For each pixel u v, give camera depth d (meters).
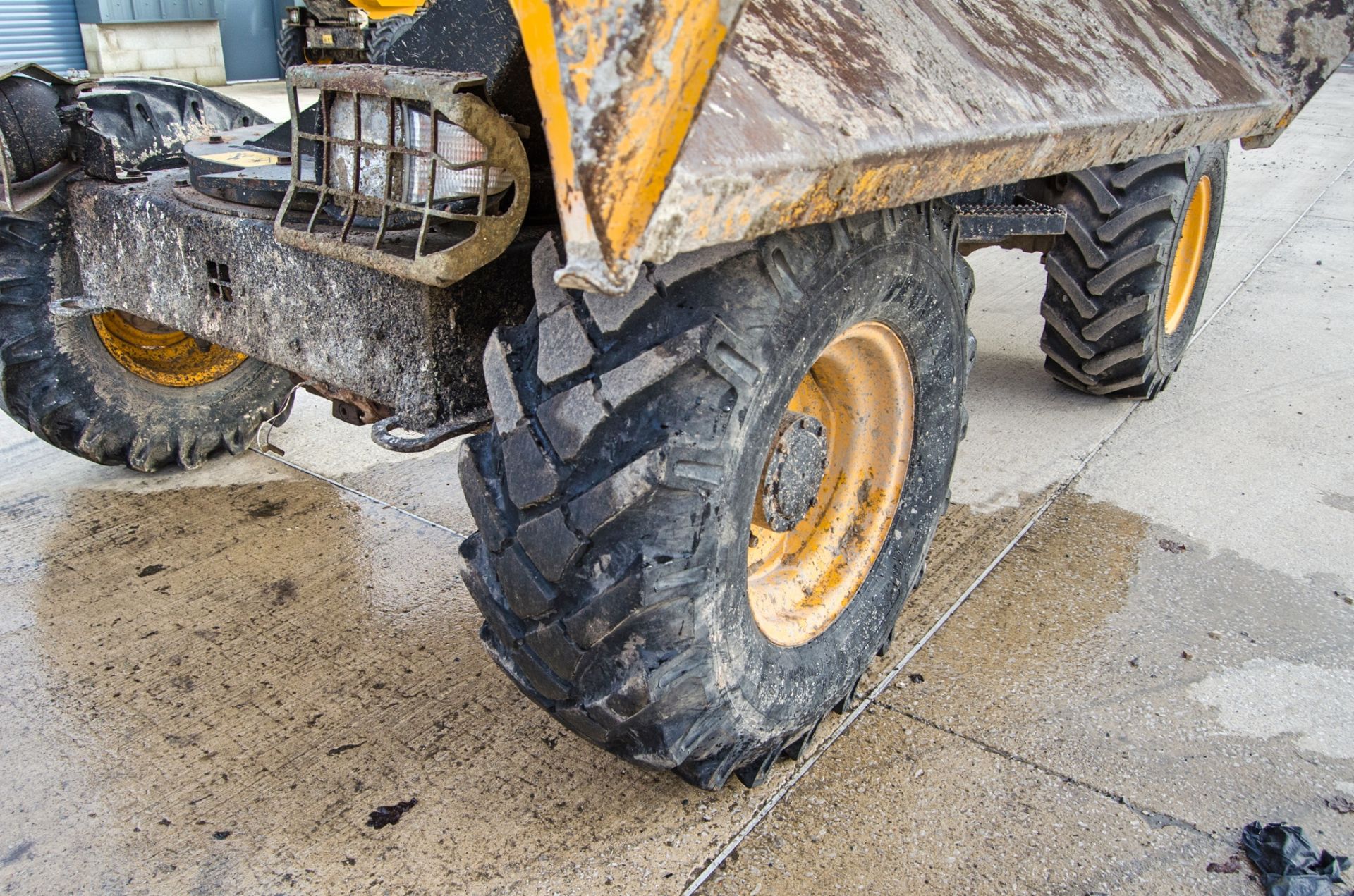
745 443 1.70
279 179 2.19
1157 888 2.02
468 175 1.79
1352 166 10.41
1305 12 3.10
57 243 2.91
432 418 1.92
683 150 1.14
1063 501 3.63
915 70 1.66
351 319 1.98
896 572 2.44
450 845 2.09
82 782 2.23
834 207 1.42
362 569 3.09
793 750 2.32
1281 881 1.99
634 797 2.23
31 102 2.48
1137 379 4.25
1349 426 4.31
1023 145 1.77
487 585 1.85
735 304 1.65
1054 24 2.28
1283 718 2.53
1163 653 2.79
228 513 3.40
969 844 2.12
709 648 1.79
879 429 2.32
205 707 2.47
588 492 1.65
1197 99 2.49
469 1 1.74
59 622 2.79
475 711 2.49
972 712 2.53
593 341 1.66
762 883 2.01
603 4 1.03
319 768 2.29
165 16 13.83
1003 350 5.21
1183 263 4.56
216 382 3.52
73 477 3.62
